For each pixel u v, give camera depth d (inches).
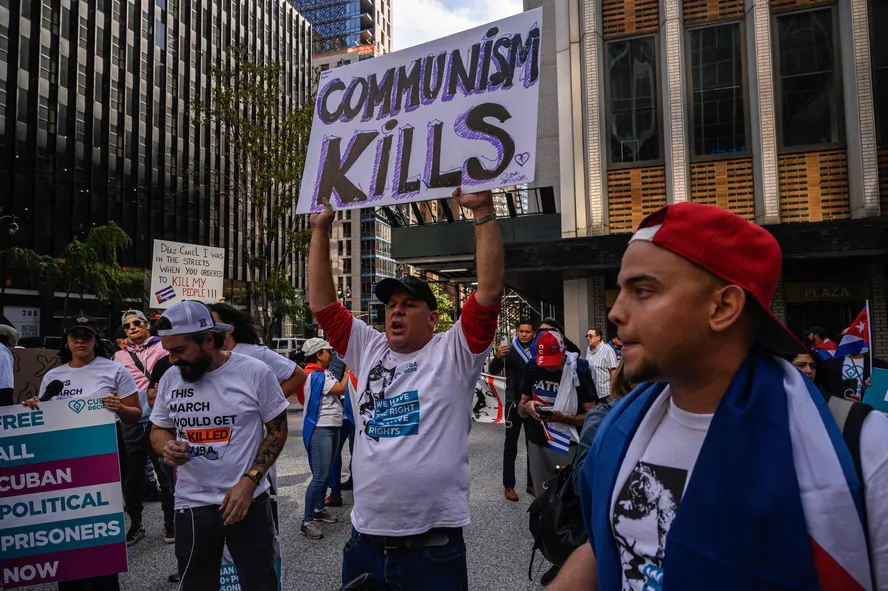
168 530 193.6
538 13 111.3
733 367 40.5
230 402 114.8
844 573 33.8
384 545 93.4
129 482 195.9
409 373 99.7
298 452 328.5
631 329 41.6
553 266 487.2
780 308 493.0
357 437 101.6
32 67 1414.9
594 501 47.3
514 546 183.9
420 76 121.4
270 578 114.2
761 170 489.7
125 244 1161.4
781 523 34.8
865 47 466.6
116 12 1643.7
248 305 1761.8
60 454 136.5
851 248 416.2
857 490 34.3
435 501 93.3
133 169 1668.3
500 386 371.6
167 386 119.6
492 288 98.9
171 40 1824.6
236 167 1018.7
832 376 194.2
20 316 1294.3
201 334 114.4
